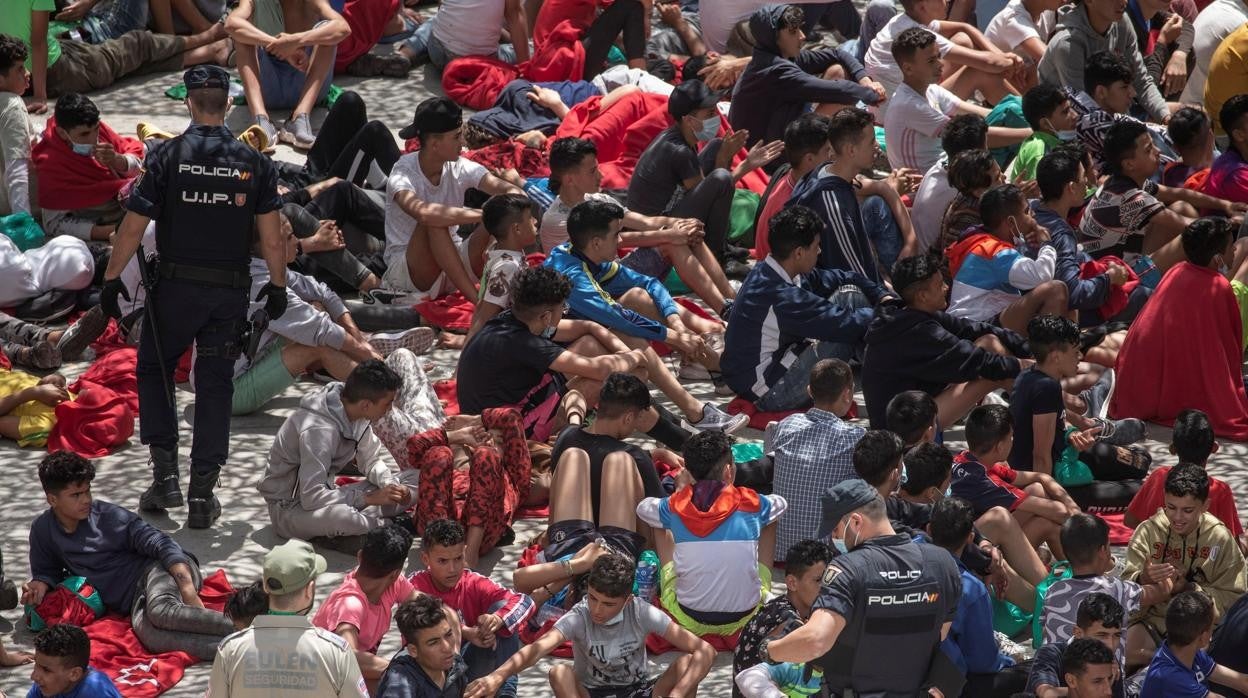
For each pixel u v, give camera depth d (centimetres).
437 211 2895
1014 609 2102
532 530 2339
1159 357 2622
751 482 2352
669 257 2980
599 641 1881
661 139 3123
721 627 2052
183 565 2089
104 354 2816
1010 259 2675
